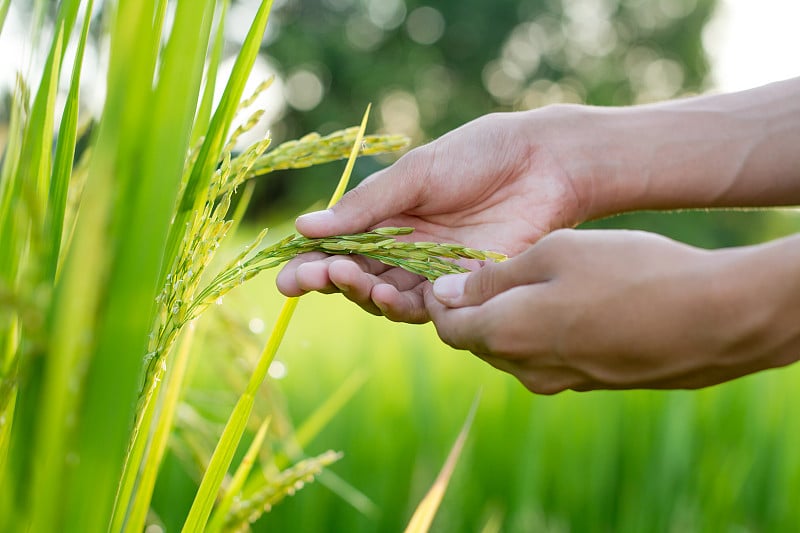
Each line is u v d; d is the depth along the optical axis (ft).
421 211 2.45
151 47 1.57
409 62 43.50
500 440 4.67
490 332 2.01
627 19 48.65
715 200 2.53
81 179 1.98
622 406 4.87
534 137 2.49
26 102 1.86
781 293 1.85
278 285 2.21
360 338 5.75
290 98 41.52
